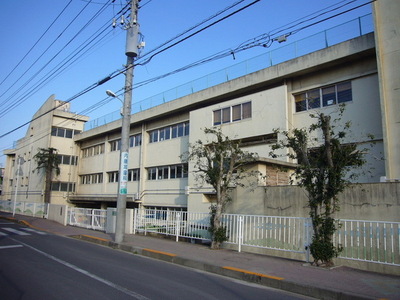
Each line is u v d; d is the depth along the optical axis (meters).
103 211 17.52
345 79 15.73
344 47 15.34
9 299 5.39
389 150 12.15
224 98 21.38
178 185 23.70
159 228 14.53
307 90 17.27
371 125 14.61
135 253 11.09
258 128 18.17
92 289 6.12
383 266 7.81
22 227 19.09
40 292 5.83
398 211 8.26
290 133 16.69
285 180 13.77
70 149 36.28
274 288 6.95
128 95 13.47
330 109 16.06
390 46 12.67
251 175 11.81
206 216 12.22
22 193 38.47
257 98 18.53
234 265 8.41
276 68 17.97
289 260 9.21
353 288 6.29
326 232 8.29
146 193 26.53
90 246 12.37
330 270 7.89
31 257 9.34
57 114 35.34
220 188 11.68
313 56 16.44
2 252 10.07
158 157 25.89
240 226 10.82
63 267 8.06
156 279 7.17
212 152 12.49
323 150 8.64
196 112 21.86
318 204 8.45
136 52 13.24
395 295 5.87
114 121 30.73
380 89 12.64
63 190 35.38
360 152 8.88
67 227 19.25
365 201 8.81
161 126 26.00
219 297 5.96
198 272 8.31
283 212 10.62
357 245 8.40
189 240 12.85
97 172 33.25
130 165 28.86
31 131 39.12
